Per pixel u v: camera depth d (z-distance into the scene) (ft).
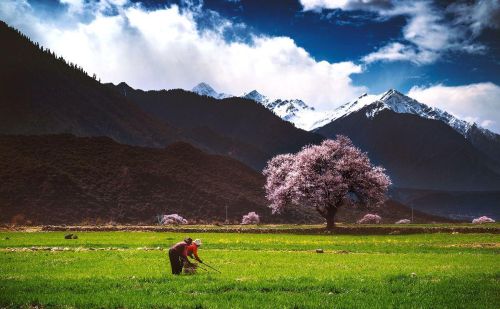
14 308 54.29
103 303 54.65
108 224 437.17
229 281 69.05
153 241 174.91
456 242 160.66
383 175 262.26
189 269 79.46
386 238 189.47
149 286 65.31
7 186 478.18
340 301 55.72
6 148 570.87
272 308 52.54
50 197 477.77
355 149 265.95
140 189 545.85
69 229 279.90
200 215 524.52
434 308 53.42
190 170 637.71
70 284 66.28
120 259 104.83
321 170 263.49
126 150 643.45
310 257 111.24
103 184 538.88
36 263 95.35
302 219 560.20
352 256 114.01
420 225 270.67
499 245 148.05
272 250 135.03
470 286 65.26
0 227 320.29
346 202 257.75
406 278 72.59
